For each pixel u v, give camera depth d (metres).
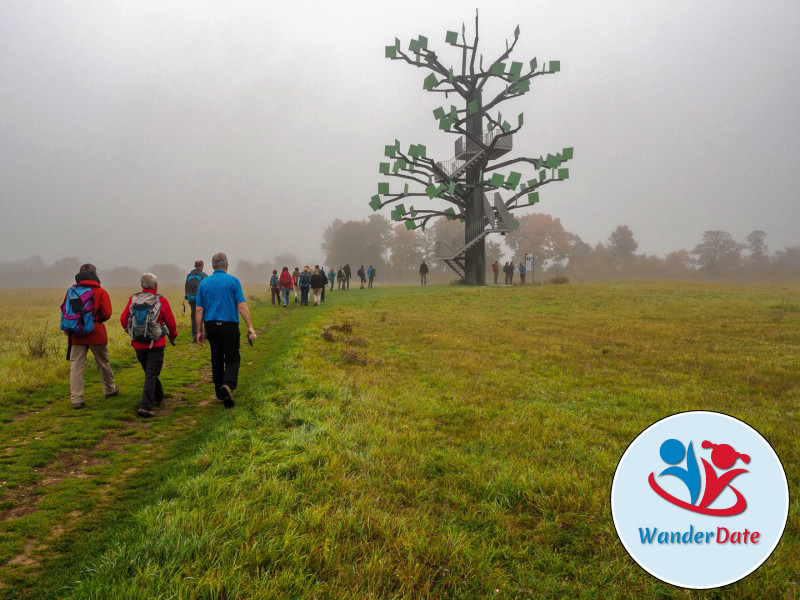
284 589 2.32
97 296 5.93
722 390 7.23
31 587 2.43
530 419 5.39
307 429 4.73
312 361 8.01
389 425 5.04
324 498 3.27
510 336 12.59
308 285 21.66
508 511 3.36
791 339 12.38
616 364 9.15
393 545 2.76
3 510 3.26
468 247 38.16
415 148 34.56
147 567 2.32
